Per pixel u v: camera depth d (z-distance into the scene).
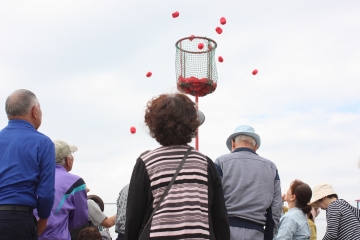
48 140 3.46
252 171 3.73
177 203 2.42
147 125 2.71
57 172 4.04
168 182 2.48
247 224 3.59
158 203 2.44
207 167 2.62
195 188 2.49
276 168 3.91
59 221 3.78
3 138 3.40
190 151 2.63
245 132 3.98
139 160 2.60
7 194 3.17
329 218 4.81
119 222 5.00
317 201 5.31
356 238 4.62
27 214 3.20
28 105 3.54
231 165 3.77
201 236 2.38
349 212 4.77
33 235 3.23
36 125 3.62
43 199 3.24
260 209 3.64
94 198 6.01
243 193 3.66
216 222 2.61
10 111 3.52
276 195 3.82
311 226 5.72
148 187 2.49
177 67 6.75
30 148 3.34
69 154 4.29
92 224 5.26
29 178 3.25
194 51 6.69
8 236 3.08
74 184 4.00
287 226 4.47
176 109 2.62
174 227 2.37
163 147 2.65
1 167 3.26
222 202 2.64
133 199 2.51
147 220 2.46
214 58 6.75
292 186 4.79
